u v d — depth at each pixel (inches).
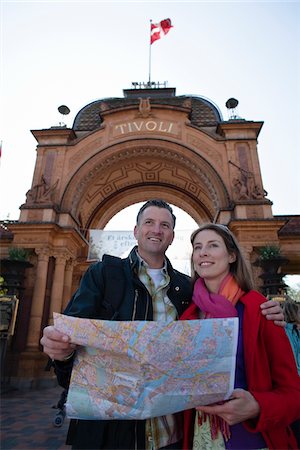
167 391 64.1
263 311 77.0
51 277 660.7
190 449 76.7
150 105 845.8
